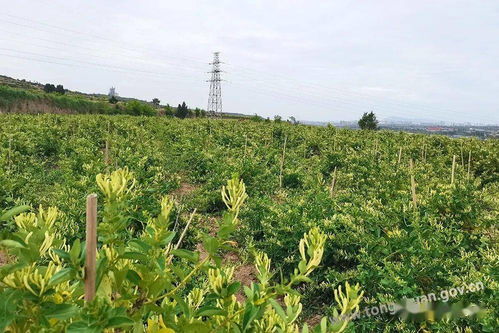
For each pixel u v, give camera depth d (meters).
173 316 1.61
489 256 3.68
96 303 1.25
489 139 14.48
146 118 27.00
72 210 5.18
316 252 1.52
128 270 1.43
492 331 3.08
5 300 1.20
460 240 4.20
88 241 1.27
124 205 1.54
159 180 7.24
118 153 9.82
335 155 12.31
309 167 11.95
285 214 5.36
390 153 13.93
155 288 1.44
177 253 1.51
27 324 1.31
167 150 13.50
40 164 9.93
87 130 18.11
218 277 1.55
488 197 5.53
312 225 4.96
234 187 1.67
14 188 6.14
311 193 6.39
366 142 16.61
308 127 24.34
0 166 7.45
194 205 7.79
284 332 1.57
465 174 10.03
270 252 5.24
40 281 1.25
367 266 4.25
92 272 1.28
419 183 7.79
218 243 1.50
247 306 1.53
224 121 26.44
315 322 4.34
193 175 10.39
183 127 20.22
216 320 1.65
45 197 6.71
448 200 5.09
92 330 1.19
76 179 7.38
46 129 14.87
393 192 6.80
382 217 4.89
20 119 20.34
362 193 7.39
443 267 3.81
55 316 1.24
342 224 5.07
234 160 9.98
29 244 1.28
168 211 1.57
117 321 1.23
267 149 13.80
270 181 9.21
